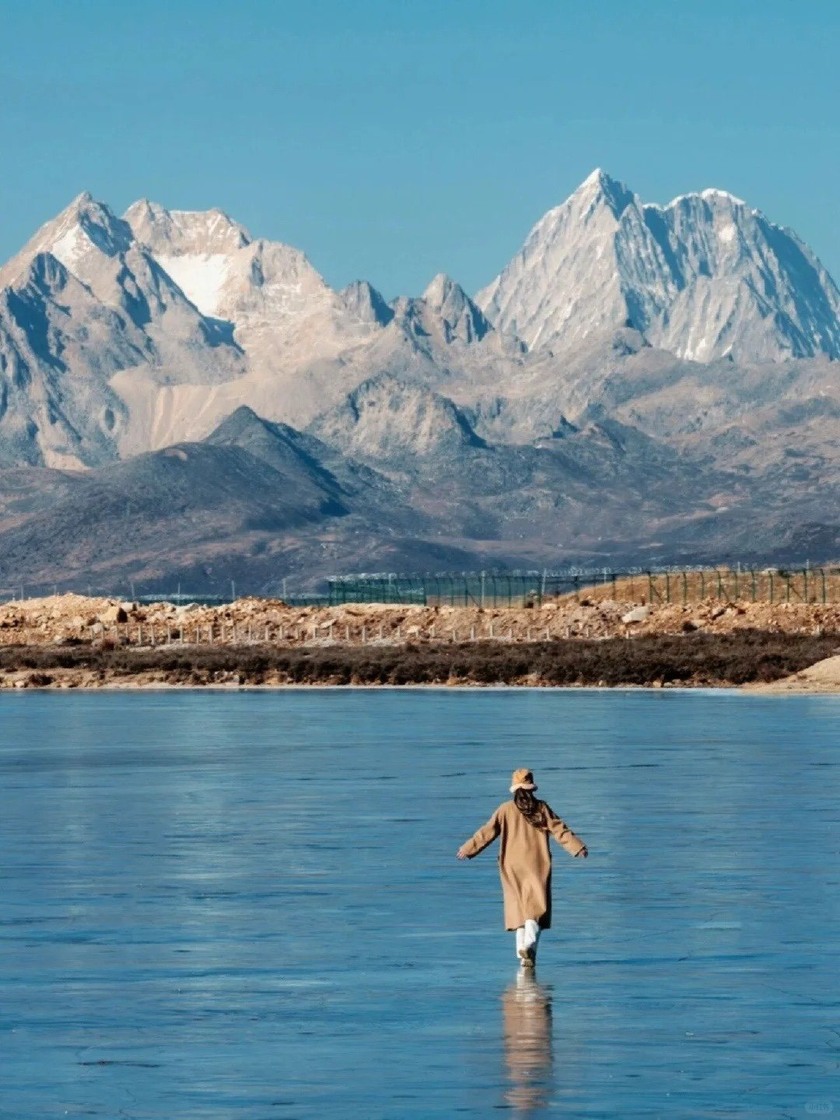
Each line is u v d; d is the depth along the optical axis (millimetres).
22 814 106188
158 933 64812
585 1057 45562
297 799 113500
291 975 56812
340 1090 42438
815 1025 49062
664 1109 40469
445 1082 43125
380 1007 51844
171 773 134125
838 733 165750
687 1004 51906
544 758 141250
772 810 103625
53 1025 49719
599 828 95625
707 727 176500
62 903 72062
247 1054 46156
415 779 126250
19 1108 40812
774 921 66562
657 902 71250
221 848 89688
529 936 56938
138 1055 46094
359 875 79750
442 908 70312
